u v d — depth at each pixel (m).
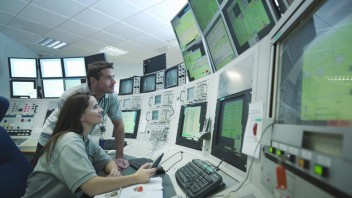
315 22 0.56
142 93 2.51
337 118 0.44
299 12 0.57
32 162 1.43
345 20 0.49
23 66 3.22
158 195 0.86
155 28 4.82
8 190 1.11
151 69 2.72
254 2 1.05
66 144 1.07
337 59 0.49
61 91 3.23
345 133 0.34
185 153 1.51
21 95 3.23
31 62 3.21
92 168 1.05
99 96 1.95
